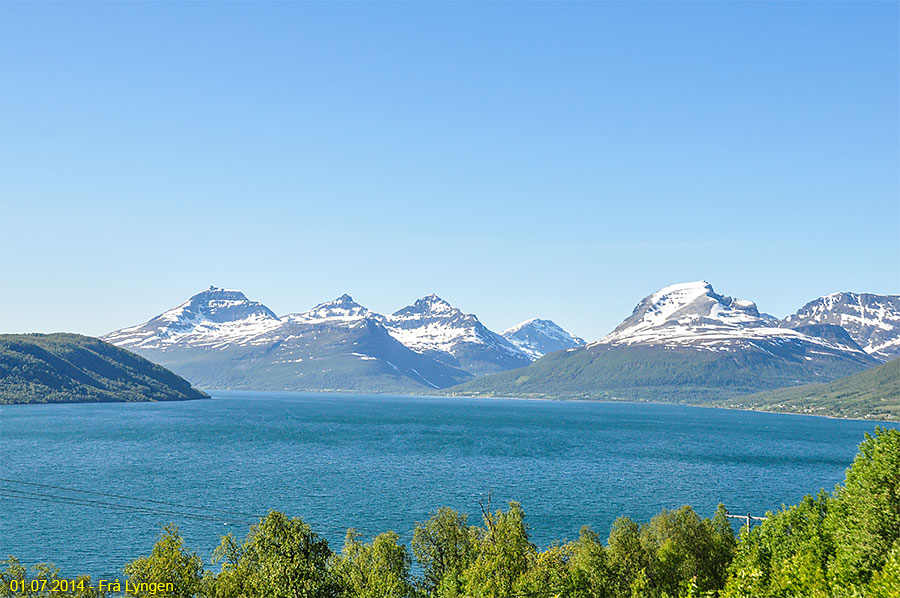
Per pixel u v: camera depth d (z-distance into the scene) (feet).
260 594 235.40
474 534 328.49
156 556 252.62
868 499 244.22
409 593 287.89
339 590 252.21
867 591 188.75
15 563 254.68
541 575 289.94
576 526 517.14
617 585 305.12
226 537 258.78
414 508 568.00
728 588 195.93
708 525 347.56
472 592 282.15
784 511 308.60
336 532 485.15
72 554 411.13
